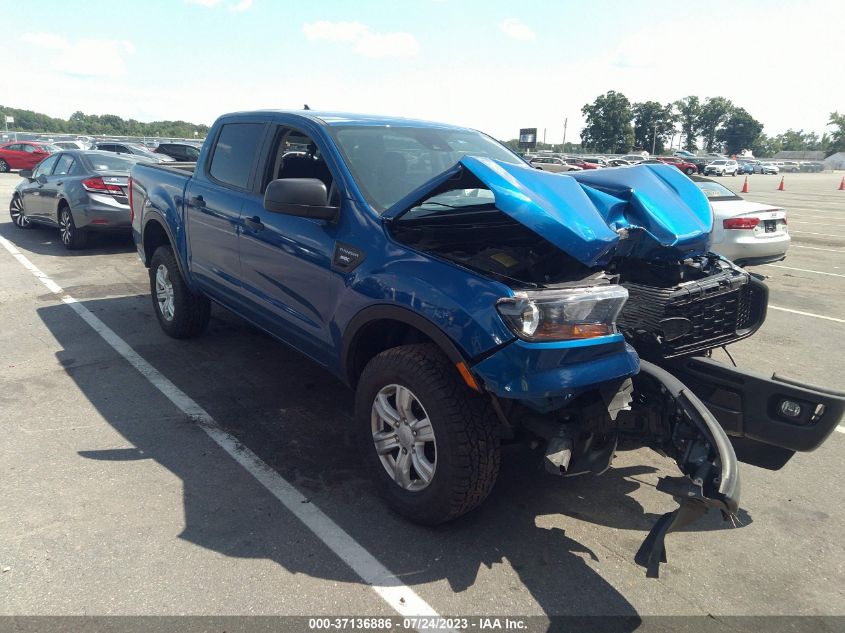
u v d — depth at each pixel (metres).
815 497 3.57
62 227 9.68
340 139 3.71
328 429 4.04
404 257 3.01
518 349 2.58
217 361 5.14
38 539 2.85
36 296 6.98
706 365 3.45
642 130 108.25
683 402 2.89
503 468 3.71
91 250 9.78
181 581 2.62
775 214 8.48
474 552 2.91
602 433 2.98
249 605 2.51
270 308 4.00
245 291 4.25
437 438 2.81
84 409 4.20
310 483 3.41
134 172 5.95
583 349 2.70
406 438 3.01
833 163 96.00
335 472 3.54
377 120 4.12
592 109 100.31
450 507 2.86
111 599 2.50
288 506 3.20
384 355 3.04
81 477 3.37
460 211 3.37
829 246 13.59
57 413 4.12
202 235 4.68
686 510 2.57
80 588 2.56
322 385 4.72
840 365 5.77
